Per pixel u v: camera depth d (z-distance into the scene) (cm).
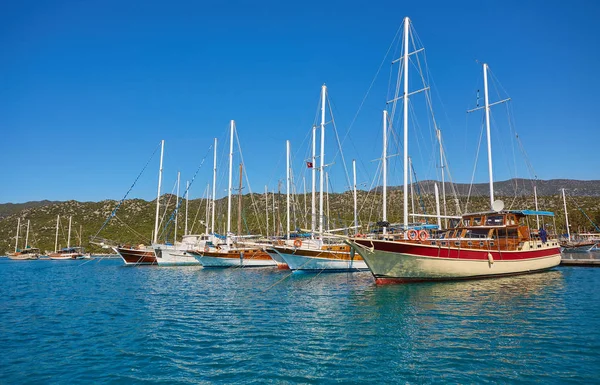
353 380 1108
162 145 6669
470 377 1116
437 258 2900
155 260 6338
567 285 2820
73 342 1538
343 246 4228
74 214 14812
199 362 1277
